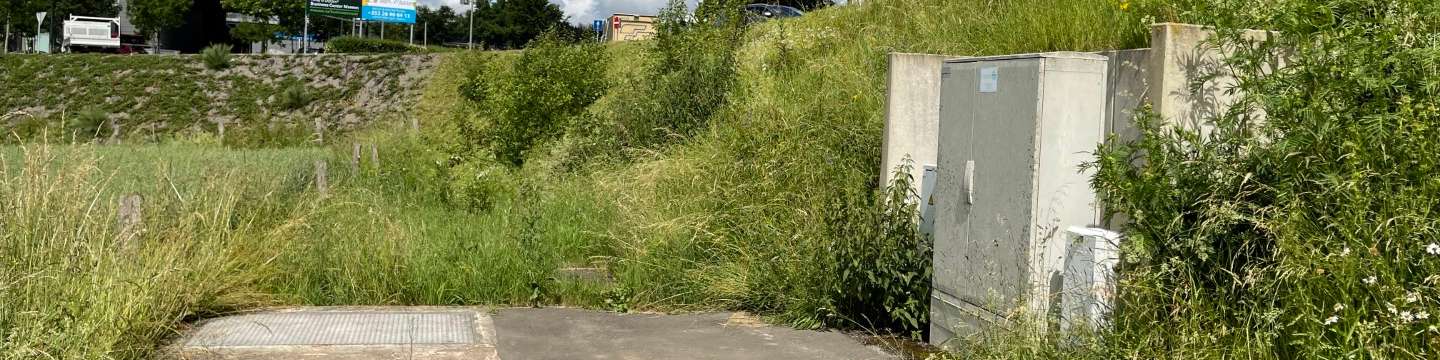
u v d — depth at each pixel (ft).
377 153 62.90
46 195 21.67
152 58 141.18
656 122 45.85
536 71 58.70
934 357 19.20
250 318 23.61
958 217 20.04
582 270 30.14
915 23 42.34
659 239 29.09
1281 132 16.71
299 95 129.70
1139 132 18.76
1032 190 17.72
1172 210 16.14
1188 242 15.51
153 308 20.59
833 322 23.45
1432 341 12.91
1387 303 13.10
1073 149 17.97
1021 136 18.08
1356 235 14.11
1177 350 14.88
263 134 106.42
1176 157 16.44
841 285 22.85
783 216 28.02
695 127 43.57
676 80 47.62
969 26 38.55
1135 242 15.58
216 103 132.16
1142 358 15.38
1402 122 14.51
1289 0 17.66
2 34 258.57
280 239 28.58
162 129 126.72
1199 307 15.26
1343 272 13.64
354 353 20.38
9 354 17.01
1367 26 16.84
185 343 20.59
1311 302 14.11
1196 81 18.17
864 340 22.08
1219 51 18.37
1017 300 17.43
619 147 46.73
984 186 19.17
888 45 40.32
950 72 20.47
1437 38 15.75
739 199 30.60
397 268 27.27
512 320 24.23
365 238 28.68
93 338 18.29
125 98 133.28
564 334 22.86
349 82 131.85
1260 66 17.43
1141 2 26.68
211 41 233.14
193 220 26.13
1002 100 18.70
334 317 23.97
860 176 29.45
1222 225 15.52
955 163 20.20
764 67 46.73
